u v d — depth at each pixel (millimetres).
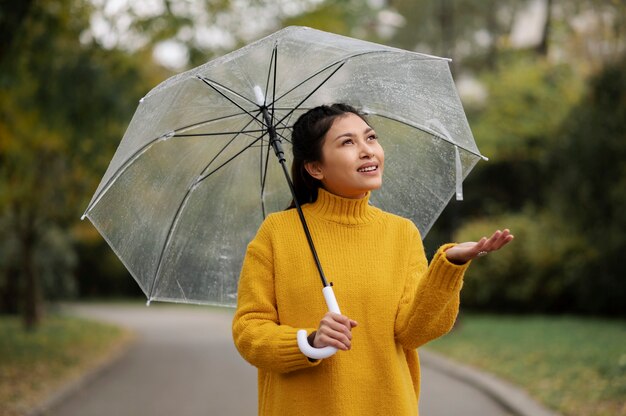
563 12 22938
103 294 46688
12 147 12984
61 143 14016
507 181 25453
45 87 10812
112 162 2873
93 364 14070
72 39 11016
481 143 24359
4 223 21984
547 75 25172
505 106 24562
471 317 21250
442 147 3158
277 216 2850
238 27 11898
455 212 21938
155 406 9516
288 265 2744
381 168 2826
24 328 21906
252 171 3285
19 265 28438
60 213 20141
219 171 3234
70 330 22031
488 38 31406
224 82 2941
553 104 23906
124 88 11258
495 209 24516
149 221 3111
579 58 22328
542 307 21359
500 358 12234
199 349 17562
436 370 12430
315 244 2758
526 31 31297
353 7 13000
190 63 11406
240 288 2814
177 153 3102
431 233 23875
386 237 2805
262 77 2959
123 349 17688
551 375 9812
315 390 2646
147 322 28484
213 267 3287
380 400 2654
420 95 3066
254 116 3096
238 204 3311
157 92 2820
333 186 2814
